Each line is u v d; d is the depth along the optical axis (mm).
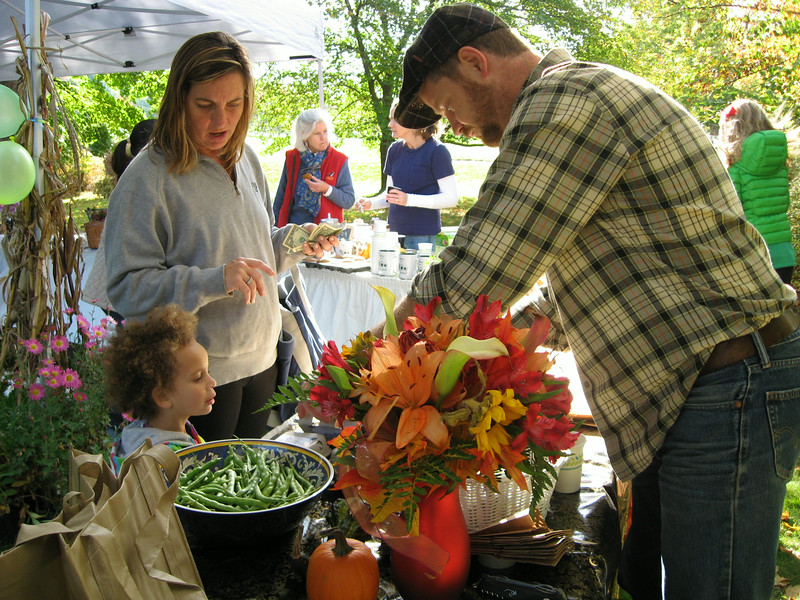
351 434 978
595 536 1294
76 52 5238
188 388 1738
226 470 1304
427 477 884
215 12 3564
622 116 1185
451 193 4531
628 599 1924
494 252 1192
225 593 1078
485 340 871
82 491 830
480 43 1353
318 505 1340
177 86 1839
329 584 974
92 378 1809
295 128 4621
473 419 866
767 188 4387
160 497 824
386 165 4805
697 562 1285
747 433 1223
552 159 1177
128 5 4336
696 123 1278
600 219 1255
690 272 1230
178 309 1785
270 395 2340
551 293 1403
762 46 8938
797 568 2654
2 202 1751
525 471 939
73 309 1986
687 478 1271
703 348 1219
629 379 1278
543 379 949
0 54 4934
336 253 4359
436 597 1012
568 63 1312
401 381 887
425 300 1256
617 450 1358
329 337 4043
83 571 700
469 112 1421
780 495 1289
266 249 2221
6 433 1658
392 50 14281
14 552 677
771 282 1273
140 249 1926
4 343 1880
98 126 11438
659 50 10758
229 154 2059
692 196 1223
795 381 1268
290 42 4246
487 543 1146
